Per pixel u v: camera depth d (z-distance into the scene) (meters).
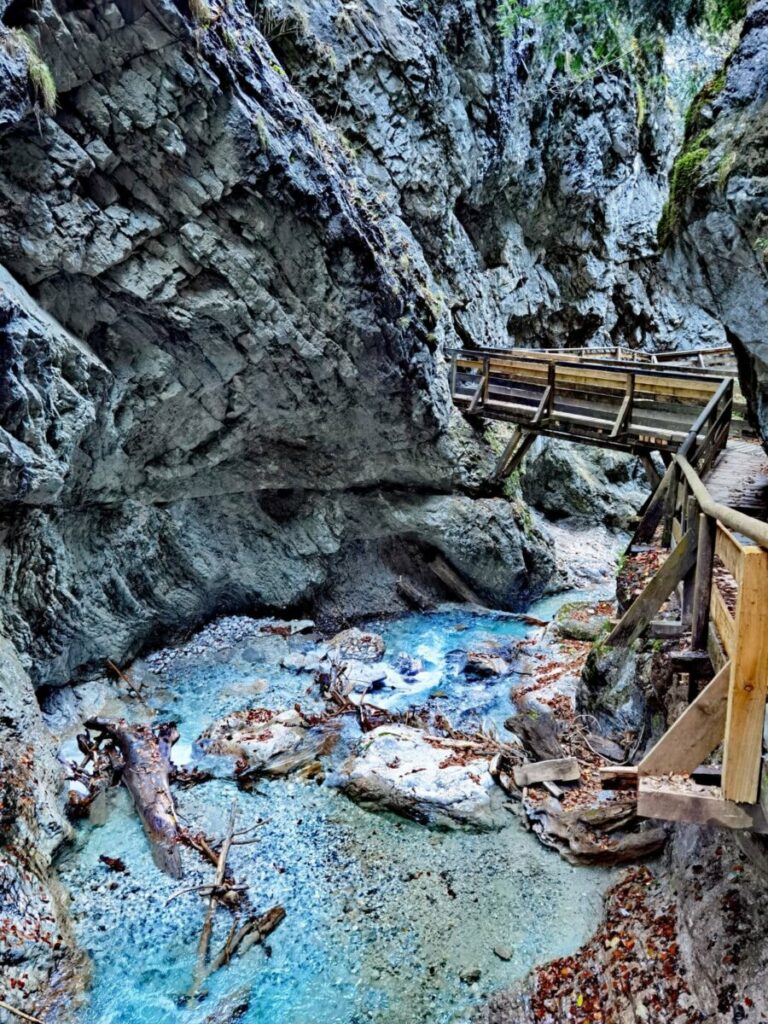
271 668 11.03
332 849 6.99
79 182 7.11
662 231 6.58
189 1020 5.14
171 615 11.21
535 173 18.34
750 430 11.58
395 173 14.00
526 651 11.89
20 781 6.29
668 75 20.09
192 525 11.35
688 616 5.65
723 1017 4.15
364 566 14.19
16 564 8.09
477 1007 5.22
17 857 5.80
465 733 9.02
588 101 18.17
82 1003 5.23
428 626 13.53
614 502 19.89
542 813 7.08
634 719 7.77
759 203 5.14
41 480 7.11
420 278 14.03
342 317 9.91
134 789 7.44
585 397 11.97
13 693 6.89
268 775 8.10
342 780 7.91
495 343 18.38
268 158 8.02
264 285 8.91
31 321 6.64
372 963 5.67
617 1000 4.86
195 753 8.50
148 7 6.51
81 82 6.67
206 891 6.34
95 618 9.64
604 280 21.73
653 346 23.75
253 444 11.13
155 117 7.14
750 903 4.58
